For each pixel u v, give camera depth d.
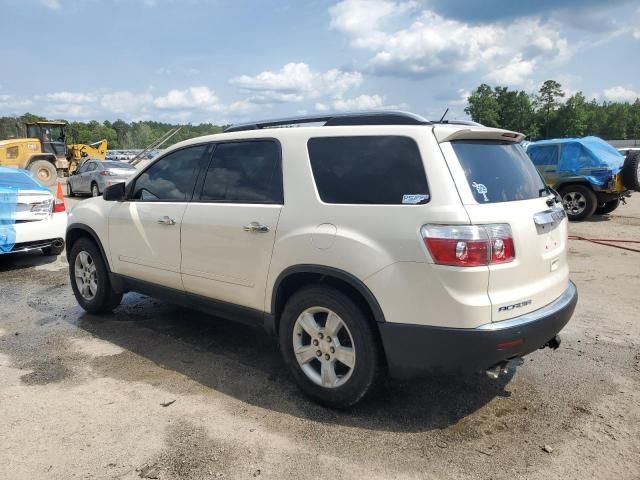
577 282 6.85
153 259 4.71
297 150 3.73
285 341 3.73
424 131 3.25
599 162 12.13
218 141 4.34
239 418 3.47
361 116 3.66
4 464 2.97
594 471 2.90
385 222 3.18
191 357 4.50
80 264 5.73
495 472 2.90
